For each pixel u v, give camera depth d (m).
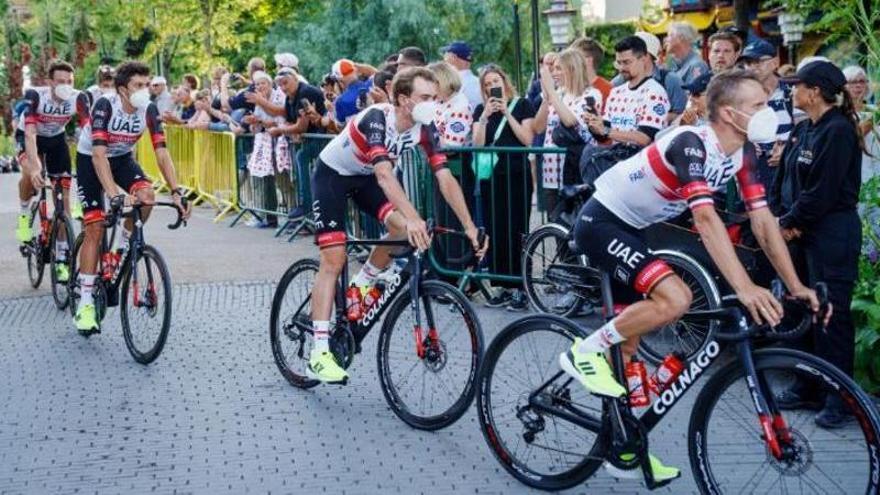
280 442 5.10
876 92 5.95
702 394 4.06
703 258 5.75
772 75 6.37
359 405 5.61
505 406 4.62
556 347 4.43
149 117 6.62
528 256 7.25
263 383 6.02
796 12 6.70
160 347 6.28
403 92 5.16
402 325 5.30
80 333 7.15
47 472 4.79
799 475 3.94
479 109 8.14
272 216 11.73
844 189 5.15
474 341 4.95
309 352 5.90
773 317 3.72
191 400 5.75
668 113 7.18
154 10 21.36
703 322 5.48
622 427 4.17
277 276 8.91
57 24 23.94
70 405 5.72
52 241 7.94
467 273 7.78
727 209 6.31
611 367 4.25
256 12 23.52
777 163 6.36
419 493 4.47
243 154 12.09
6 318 7.75
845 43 6.93
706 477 4.08
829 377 3.76
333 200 5.53
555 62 8.08
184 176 14.31
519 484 4.55
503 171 7.64
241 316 7.59
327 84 11.34
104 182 6.57
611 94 6.99
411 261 5.20
